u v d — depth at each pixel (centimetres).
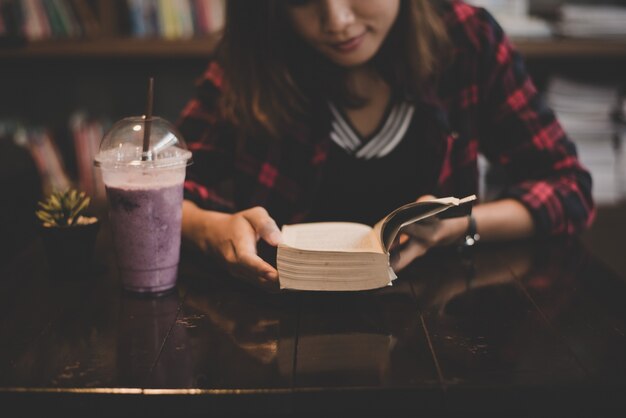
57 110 290
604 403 83
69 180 268
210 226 122
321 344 93
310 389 82
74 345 93
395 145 153
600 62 281
